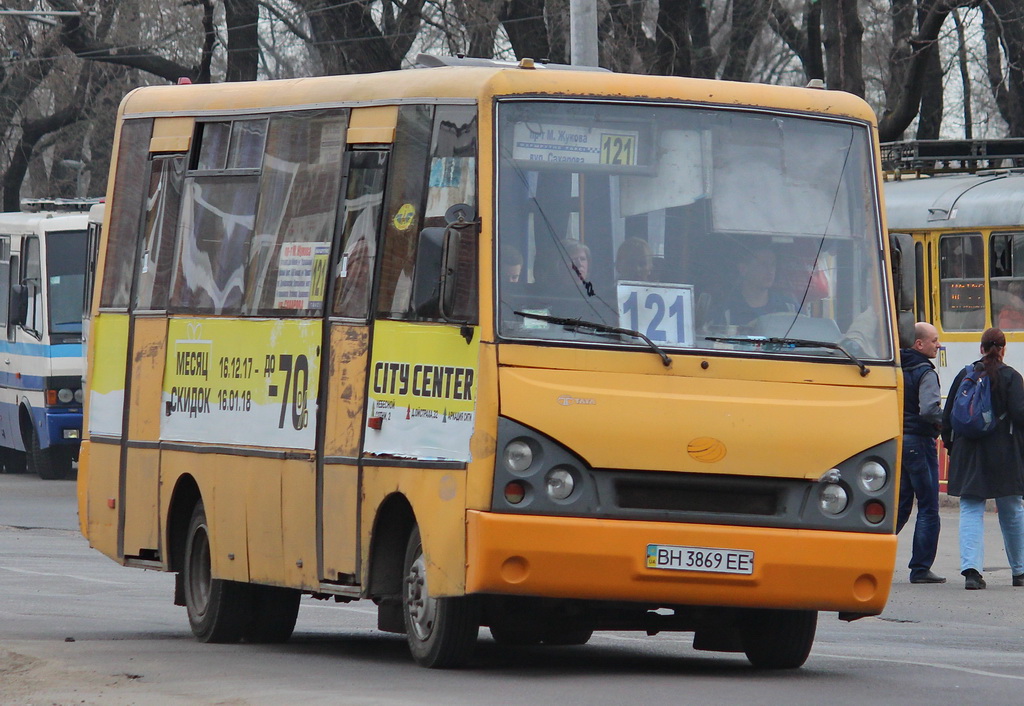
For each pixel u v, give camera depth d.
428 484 27.69
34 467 96.00
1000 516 45.53
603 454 26.66
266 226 33.66
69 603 42.09
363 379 29.75
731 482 27.19
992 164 79.06
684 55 92.75
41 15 115.19
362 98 31.23
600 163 27.94
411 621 28.98
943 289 74.38
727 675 28.66
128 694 25.91
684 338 27.52
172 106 37.56
